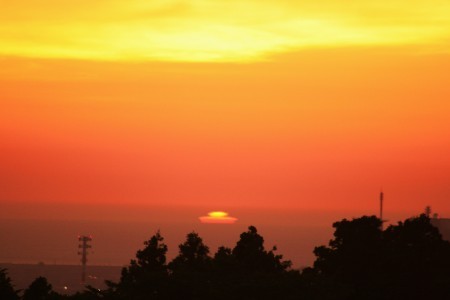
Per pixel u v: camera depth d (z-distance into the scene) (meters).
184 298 159.12
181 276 161.25
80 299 160.50
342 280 171.50
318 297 157.50
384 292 167.38
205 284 158.62
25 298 164.62
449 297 167.12
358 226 180.38
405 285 167.75
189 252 182.25
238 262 170.88
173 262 179.88
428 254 172.62
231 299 155.50
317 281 161.50
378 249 173.88
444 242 178.50
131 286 161.50
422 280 169.38
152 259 180.62
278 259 183.25
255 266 177.75
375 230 180.12
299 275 164.25
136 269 173.25
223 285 158.00
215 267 168.62
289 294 157.00
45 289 165.75
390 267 170.25
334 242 181.00
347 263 174.00
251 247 181.50
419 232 180.25
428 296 168.88
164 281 159.25
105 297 160.75
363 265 173.25
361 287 168.75
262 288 156.88
